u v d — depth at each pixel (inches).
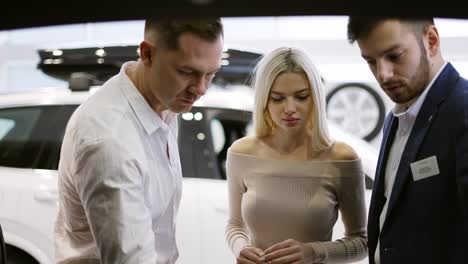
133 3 18.4
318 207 75.7
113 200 52.1
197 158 134.0
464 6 18.8
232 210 82.5
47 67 175.3
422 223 56.6
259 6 18.6
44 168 137.8
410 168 57.5
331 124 138.5
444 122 56.1
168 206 64.5
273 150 78.8
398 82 55.7
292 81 73.5
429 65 56.9
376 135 259.8
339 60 212.7
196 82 53.9
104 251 53.2
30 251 132.2
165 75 53.6
